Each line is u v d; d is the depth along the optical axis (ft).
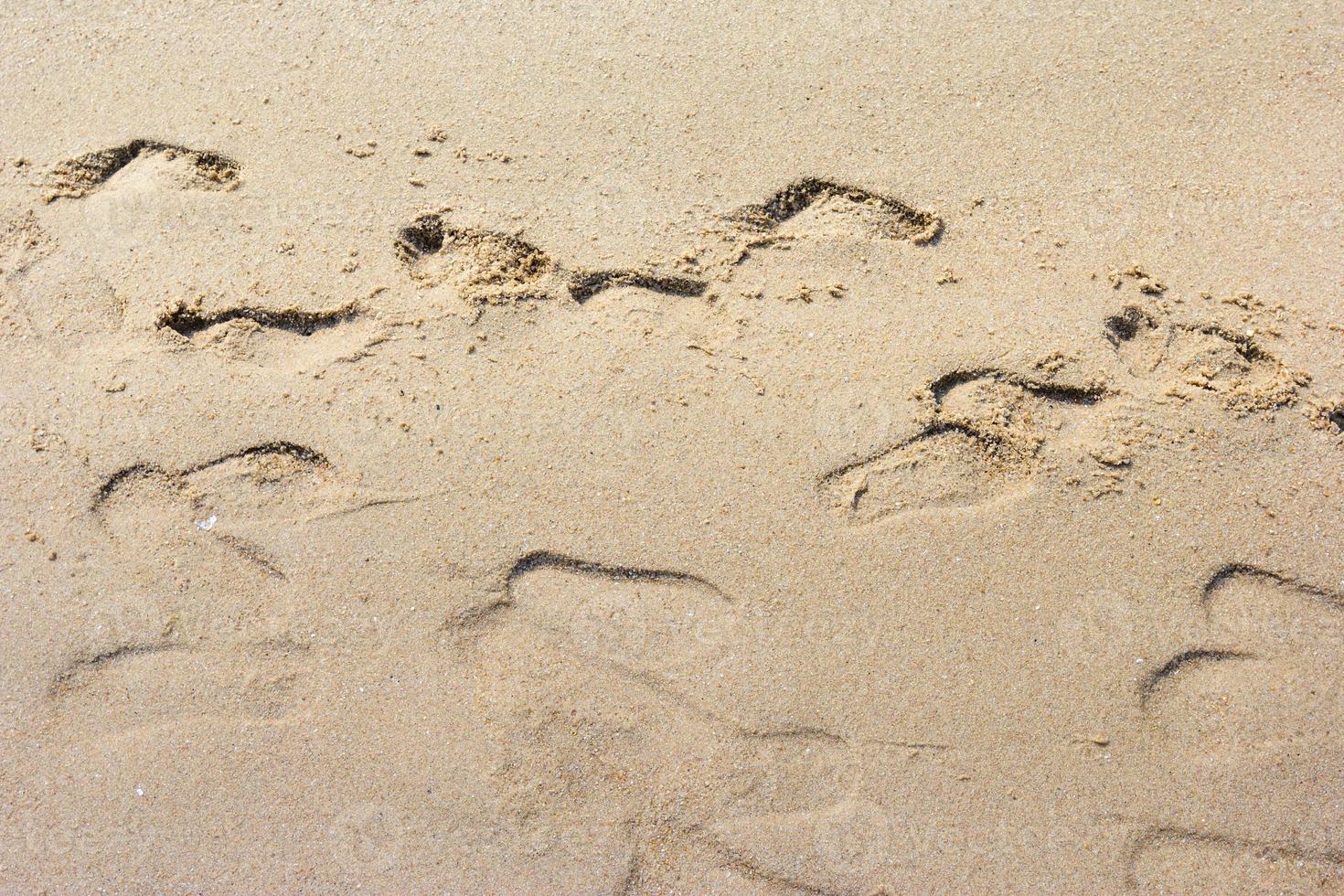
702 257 9.56
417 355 9.33
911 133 9.85
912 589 8.97
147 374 9.28
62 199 9.66
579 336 9.39
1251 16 10.13
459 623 8.94
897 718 8.82
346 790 8.73
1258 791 8.77
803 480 9.13
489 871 8.67
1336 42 10.05
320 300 9.43
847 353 9.36
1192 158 9.79
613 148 9.80
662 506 9.09
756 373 9.32
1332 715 8.86
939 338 9.39
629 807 8.73
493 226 9.61
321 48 10.07
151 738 8.79
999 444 9.20
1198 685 8.90
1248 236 9.62
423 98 9.93
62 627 8.91
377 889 8.65
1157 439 9.20
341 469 9.14
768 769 8.77
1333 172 9.75
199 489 9.11
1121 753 8.80
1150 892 8.67
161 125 9.85
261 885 8.66
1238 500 9.11
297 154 9.78
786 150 9.80
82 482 9.10
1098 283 9.51
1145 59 10.02
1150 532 9.05
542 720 8.82
